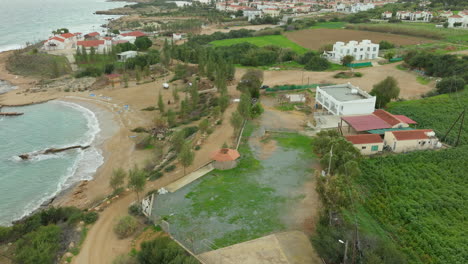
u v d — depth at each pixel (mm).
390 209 58156
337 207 51562
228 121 100438
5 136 98812
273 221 54469
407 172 68812
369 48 167000
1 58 185500
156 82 149250
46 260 45125
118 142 93625
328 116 96750
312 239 48312
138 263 44469
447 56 140250
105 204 61125
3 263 46562
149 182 68500
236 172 70438
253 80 121125
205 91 134125
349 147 67562
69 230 53188
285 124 96062
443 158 74000
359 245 45062
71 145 92688
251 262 45406
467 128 86188
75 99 130625
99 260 46938
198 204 59438
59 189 72000
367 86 130375
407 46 184000
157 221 54656
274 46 189875
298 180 66938
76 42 197875
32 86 147000
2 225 60312
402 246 50062
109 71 160500
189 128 96125
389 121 84562
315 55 168750
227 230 52375
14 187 73000
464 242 50312
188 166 72875
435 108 99562
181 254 44125
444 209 58156
